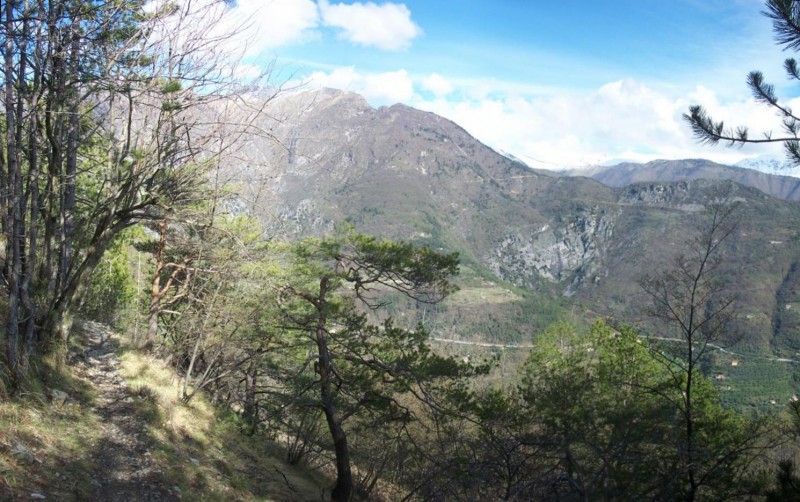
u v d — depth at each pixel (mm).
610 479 10047
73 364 10469
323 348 11984
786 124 5984
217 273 12031
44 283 9062
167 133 8945
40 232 9719
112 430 8531
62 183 8664
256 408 16375
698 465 10156
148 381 11875
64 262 9461
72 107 7949
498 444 10297
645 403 11781
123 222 9531
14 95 7285
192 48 8312
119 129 9500
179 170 9352
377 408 12281
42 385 8164
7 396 6941
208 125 9250
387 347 12094
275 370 15547
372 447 14430
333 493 11867
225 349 14469
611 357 14977
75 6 7086
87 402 9102
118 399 9930
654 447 10523
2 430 6246
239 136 9320
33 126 7527
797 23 5395
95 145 9680
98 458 7406
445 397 11859
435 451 11578
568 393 10805
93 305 16359
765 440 11406
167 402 11320
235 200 10789
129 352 12961
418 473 11750
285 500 10180
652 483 10438
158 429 9500
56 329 9172
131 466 7617
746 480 11188
